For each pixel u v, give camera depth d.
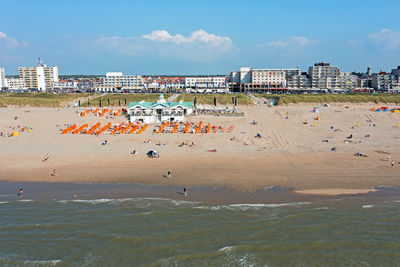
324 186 51.81
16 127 99.25
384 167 59.84
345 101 166.62
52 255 35.91
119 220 42.59
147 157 66.94
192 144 76.56
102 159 65.75
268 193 49.66
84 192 50.47
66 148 74.12
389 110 134.25
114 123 105.25
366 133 90.50
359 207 45.34
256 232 39.84
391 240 38.12
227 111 124.56
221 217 43.09
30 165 62.34
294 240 38.28
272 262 34.69
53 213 44.31
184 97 181.38
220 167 60.72
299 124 103.69
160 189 51.38
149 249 36.78
